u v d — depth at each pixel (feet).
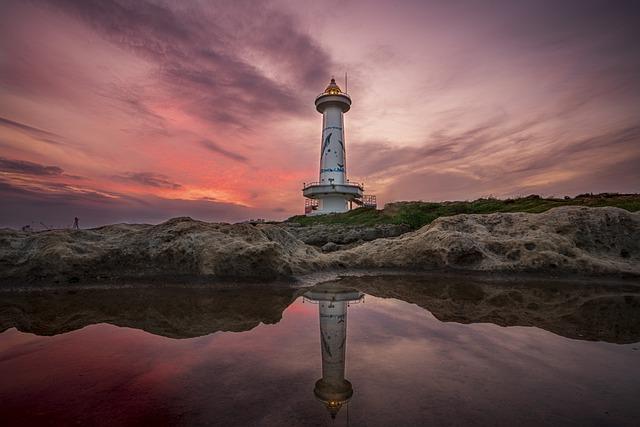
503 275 46.57
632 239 50.57
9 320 24.73
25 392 12.96
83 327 22.68
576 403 12.31
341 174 170.60
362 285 41.47
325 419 11.00
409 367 15.58
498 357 16.96
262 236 49.03
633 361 16.52
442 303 30.96
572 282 42.75
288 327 22.58
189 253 42.78
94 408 11.73
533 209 84.33
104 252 41.96
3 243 41.65
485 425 10.75
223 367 15.52
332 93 173.78
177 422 10.84
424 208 114.73
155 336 20.48
